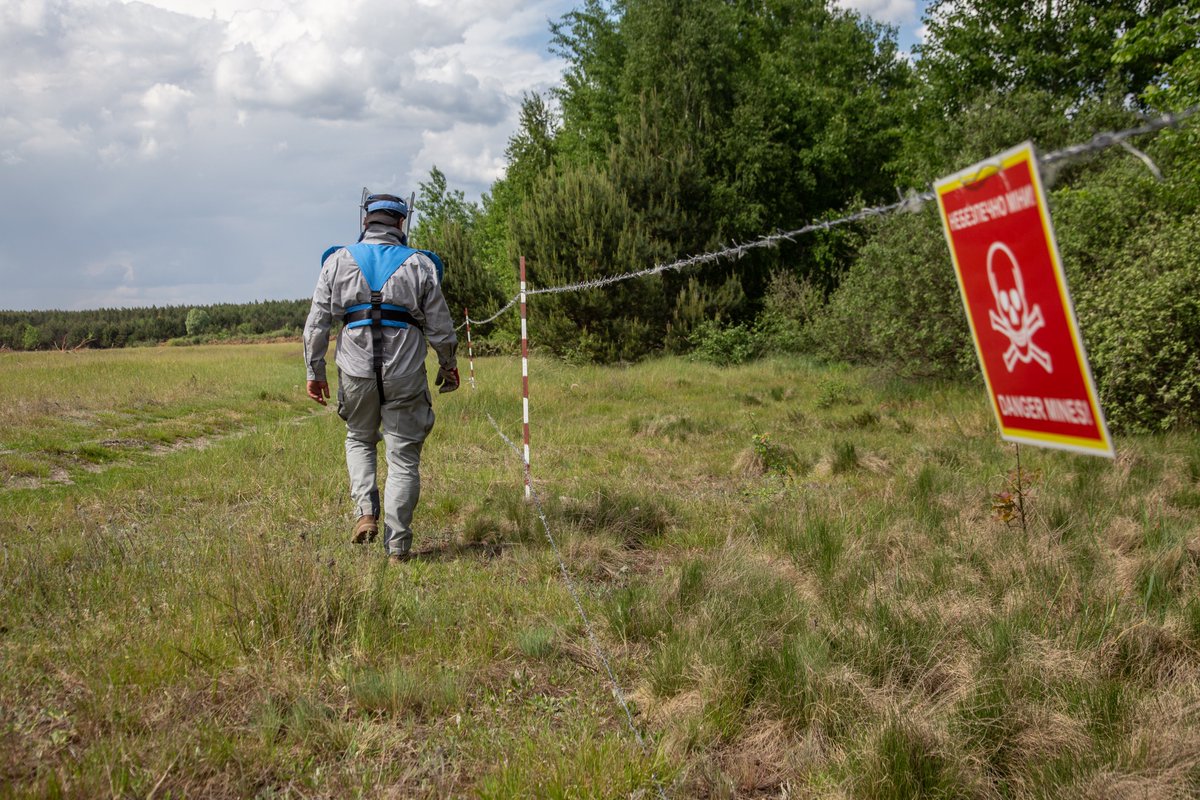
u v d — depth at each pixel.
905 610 3.54
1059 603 3.62
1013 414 1.73
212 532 4.85
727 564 4.27
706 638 3.28
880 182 28.38
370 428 4.84
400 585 4.03
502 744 2.62
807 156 26.62
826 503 5.68
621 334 21.81
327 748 2.62
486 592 4.08
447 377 5.02
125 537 4.62
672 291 23.62
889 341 14.37
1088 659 3.05
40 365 20.33
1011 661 3.02
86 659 3.06
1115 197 10.38
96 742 2.45
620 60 32.91
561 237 22.62
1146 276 8.34
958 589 3.88
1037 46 24.61
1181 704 2.70
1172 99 9.33
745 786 2.52
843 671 2.97
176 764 2.42
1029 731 2.60
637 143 24.72
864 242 20.20
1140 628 3.23
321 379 4.84
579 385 15.25
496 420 10.66
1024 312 1.61
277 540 4.44
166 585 3.79
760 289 25.75
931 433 9.19
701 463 7.89
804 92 27.77
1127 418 8.11
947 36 25.22
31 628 3.38
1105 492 5.59
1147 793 2.24
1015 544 4.45
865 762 2.45
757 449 7.68
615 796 2.34
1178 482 6.01
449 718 2.86
